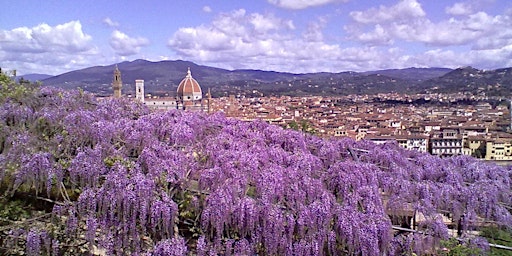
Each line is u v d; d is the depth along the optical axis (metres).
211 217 5.51
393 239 5.89
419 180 7.41
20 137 6.46
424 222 6.21
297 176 6.22
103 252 5.78
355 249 5.59
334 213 5.76
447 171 7.60
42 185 6.05
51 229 5.77
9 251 5.82
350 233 5.57
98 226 5.60
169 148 6.62
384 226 5.74
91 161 6.04
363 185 6.49
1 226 5.95
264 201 5.64
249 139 7.35
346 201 6.15
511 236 6.57
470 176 7.72
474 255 6.07
